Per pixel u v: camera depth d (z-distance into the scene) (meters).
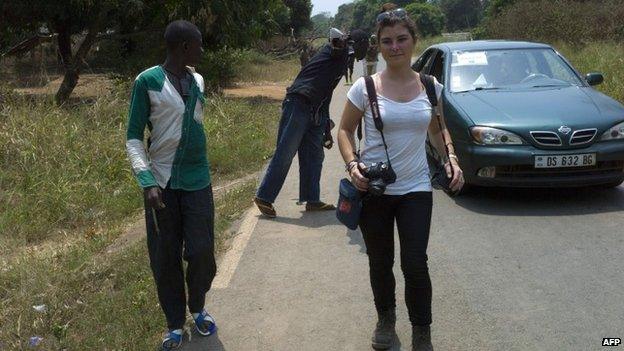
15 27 15.99
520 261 4.98
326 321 4.16
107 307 4.29
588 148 6.04
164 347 3.82
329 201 6.95
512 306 4.23
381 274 3.69
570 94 6.76
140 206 6.97
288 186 7.69
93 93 15.30
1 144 7.82
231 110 11.55
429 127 3.78
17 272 4.91
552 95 6.73
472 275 4.75
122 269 4.97
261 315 4.28
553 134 6.02
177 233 3.80
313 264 5.13
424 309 3.51
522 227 5.73
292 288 4.68
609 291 4.38
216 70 19.95
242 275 4.96
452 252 5.23
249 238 5.79
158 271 3.81
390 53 3.42
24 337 3.98
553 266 4.85
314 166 6.50
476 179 6.27
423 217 3.47
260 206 6.36
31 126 8.28
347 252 5.36
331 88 6.34
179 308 3.88
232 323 4.18
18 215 6.38
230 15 15.34
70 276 4.83
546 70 7.37
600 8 24.36
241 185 7.57
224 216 6.41
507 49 7.67
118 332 3.95
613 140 6.11
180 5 14.97
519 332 3.89
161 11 15.27
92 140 8.36
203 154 3.81
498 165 6.10
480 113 6.36
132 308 4.26
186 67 3.72
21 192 6.94
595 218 5.87
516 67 7.39
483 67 7.41
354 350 3.80
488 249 5.25
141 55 15.30
